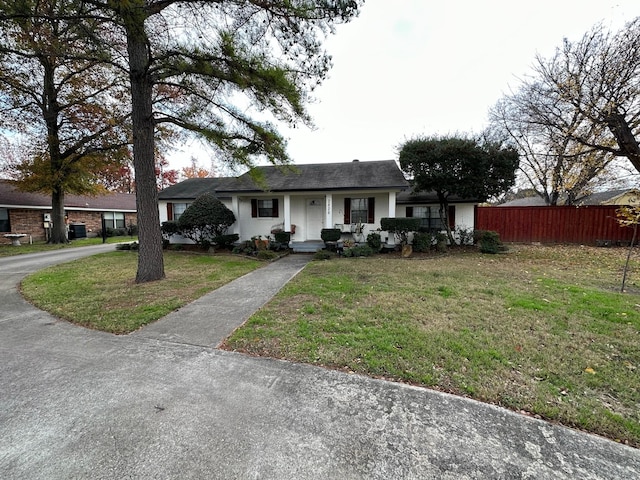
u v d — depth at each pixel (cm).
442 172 999
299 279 661
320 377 269
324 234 1075
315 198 1291
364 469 169
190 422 210
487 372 271
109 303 500
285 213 1165
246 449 184
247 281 661
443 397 238
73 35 600
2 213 1559
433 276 674
